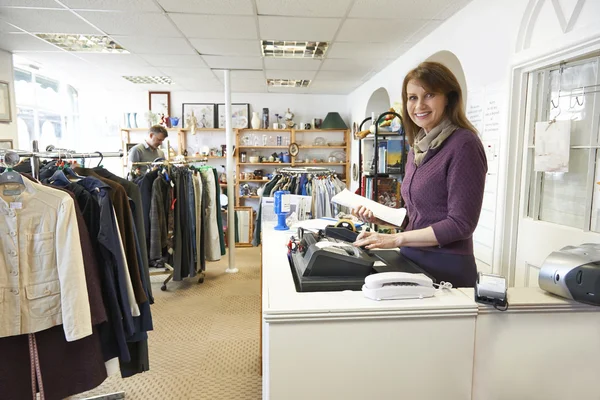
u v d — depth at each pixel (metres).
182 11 2.71
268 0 2.50
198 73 4.71
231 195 4.17
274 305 0.94
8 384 1.31
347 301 0.98
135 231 1.70
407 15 2.74
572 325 1.01
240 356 2.42
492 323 0.99
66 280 1.30
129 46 3.58
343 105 6.23
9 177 1.23
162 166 3.27
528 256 2.12
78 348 1.40
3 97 3.69
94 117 5.91
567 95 1.89
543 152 1.98
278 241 1.82
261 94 6.09
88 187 1.51
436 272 1.27
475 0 2.45
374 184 2.94
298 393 0.95
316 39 3.32
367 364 0.95
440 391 0.99
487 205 2.36
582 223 1.83
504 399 1.02
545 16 1.89
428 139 1.27
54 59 4.09
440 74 1.20
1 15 2.83
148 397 2.00
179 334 2.72
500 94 2.20
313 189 3.42
